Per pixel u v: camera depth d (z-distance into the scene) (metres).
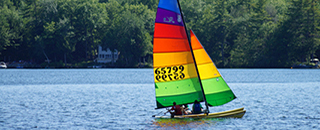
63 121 110.50
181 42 102.69
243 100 158.75
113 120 111.12
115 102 154.38
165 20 101.56
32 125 104.94
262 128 97.19
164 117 112.81
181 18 102.25
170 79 103.00
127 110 130.38
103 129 99.31
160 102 103.25
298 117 113.00
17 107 140.25
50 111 129.50
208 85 104.56
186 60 103.19
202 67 104.12
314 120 108.25
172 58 102.44
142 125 102.94
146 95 184.38
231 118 107.75
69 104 148.88
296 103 147.25
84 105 145.38
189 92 103.94
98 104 147.88
